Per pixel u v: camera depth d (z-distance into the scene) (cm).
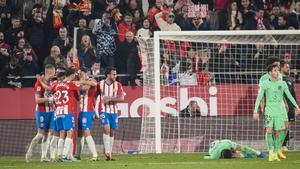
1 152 4784
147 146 4712
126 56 5053
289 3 5641
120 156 4116
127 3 5428
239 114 4788
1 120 4781
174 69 4828
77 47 5025
